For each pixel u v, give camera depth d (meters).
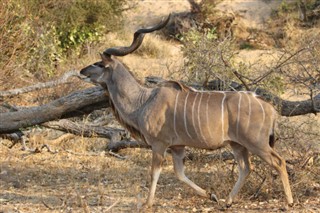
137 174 23.05
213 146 18.16
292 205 18.11
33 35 35.59
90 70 19.53
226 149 23.39
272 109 17.95
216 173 21.06
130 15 56.72
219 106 17.94
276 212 17.81
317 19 55.34
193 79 23.64
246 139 17.80
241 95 17.95
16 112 24.42
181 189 20.83
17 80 31.52
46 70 35.16
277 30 54.75
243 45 52.22
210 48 22.84
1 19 31.42
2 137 26.06
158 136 18.50
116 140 26.36
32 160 24.62
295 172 20.31
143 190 20.81
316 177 20.97
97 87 23.91
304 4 56.38
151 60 45.00
